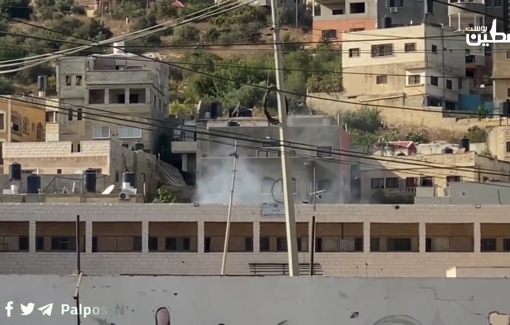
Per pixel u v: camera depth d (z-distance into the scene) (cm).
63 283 2341
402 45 11450
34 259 5956
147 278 2344
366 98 11444
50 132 9869
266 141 7319
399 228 6069
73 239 6000
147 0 16250
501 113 11138
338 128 8075
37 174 7662
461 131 10831
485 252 6069
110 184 7931
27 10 16062
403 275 6012
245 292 2345
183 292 2341
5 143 8512
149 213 6003
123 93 9788
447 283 2366
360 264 6012
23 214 5988
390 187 8825
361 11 12888
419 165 8744
